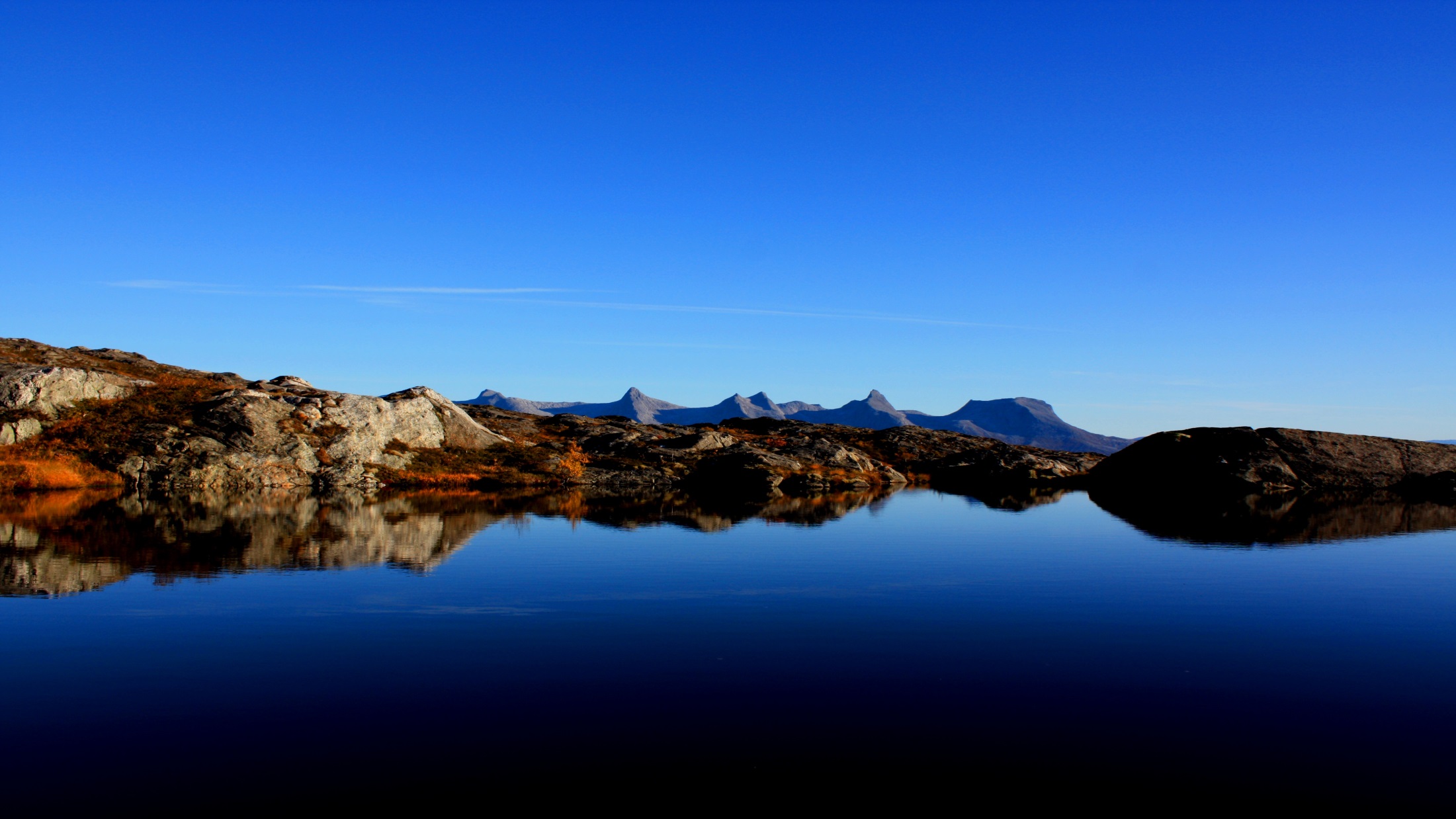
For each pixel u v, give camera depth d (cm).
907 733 1355
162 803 1091
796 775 1192
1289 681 1638
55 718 1379
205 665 1672
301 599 2316
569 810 1079
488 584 2573
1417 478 7775
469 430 8338
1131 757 1270
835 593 2475
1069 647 1873
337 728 1345
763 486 7444
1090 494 7406
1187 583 2692
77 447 5984
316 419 6988
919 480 9725
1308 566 3062
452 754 1250
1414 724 1413
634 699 1501
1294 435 8294
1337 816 1087
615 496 6544
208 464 6166
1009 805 1106
